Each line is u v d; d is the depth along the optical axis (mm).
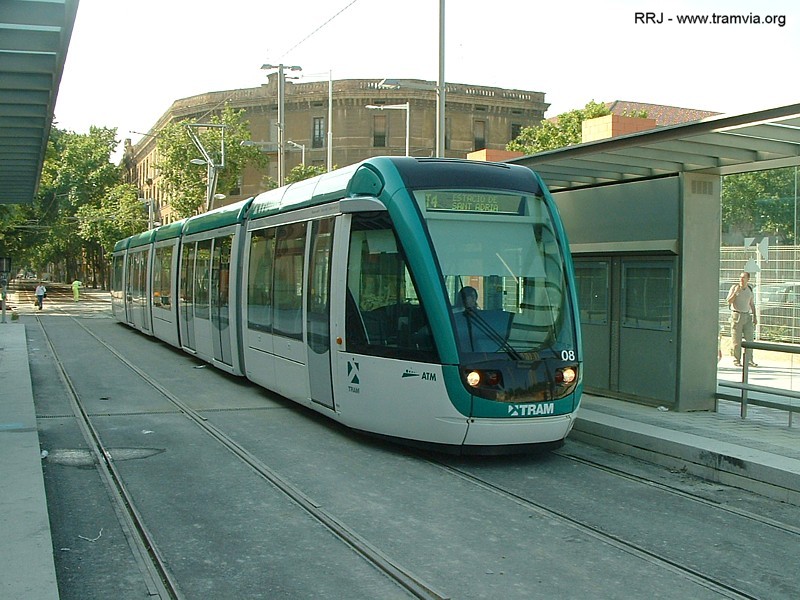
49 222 71062
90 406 12625
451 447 8820
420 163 9500
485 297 8945
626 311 12250
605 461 9414
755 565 6039
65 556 6016
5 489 7012
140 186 90000
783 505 7648
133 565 5840
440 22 19531
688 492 8086
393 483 8211
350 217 9953
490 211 9320
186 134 56531
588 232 12844
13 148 15836
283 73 30141
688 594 5441
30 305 56688
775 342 12461
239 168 57312
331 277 10219
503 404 8656
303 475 8477
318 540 6438
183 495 7684
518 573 5766
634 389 12086
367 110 59156
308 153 60125
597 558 6113
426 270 8844
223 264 15641
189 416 11828
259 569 5793
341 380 9914
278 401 13203
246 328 14016
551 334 9094
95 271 100562
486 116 61188
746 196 12797
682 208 11281
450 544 6379
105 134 90125
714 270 11547
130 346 23219
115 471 8562
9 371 16000
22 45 9703
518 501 7645
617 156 10938
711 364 11562
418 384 8852
